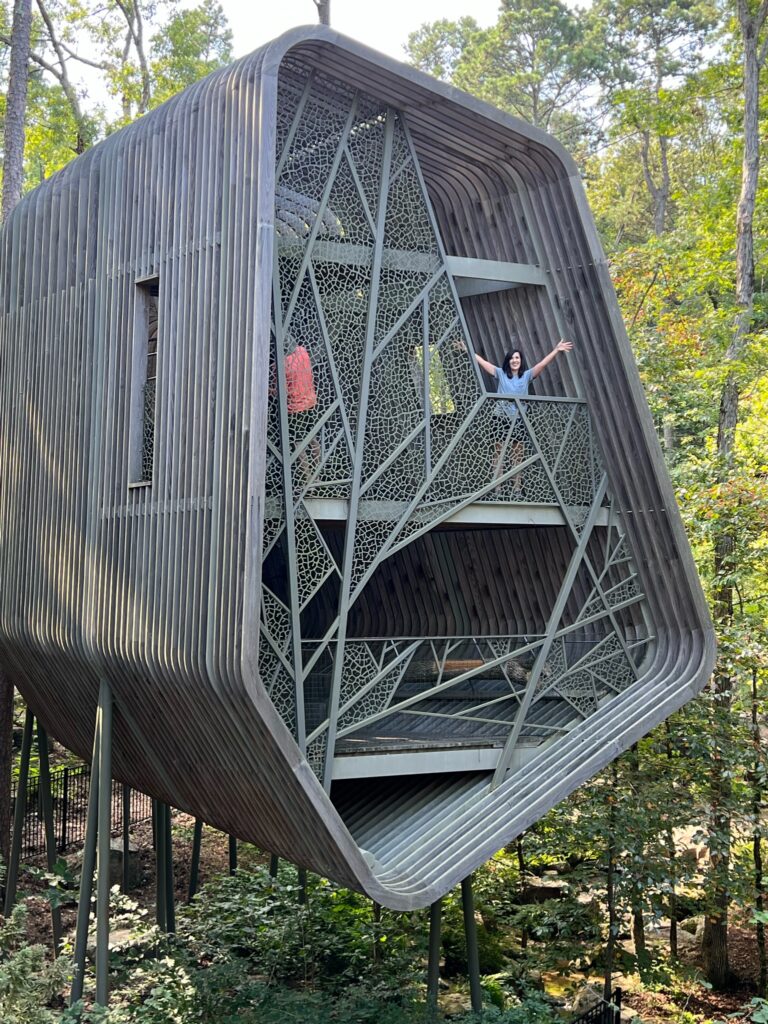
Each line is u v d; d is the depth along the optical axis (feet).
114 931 44.96
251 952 44.21
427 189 38.75
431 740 34.32
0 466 40.88
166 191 32.24
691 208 75.36
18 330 40.19
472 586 43.32
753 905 48.06
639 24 123.24
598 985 47.78
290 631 30.12
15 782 61.72
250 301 28.43
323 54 30.53
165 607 30.83
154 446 31.99
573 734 36.19
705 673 36.83
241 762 30.81
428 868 32.07
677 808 45.39
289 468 30.07
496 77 126.31
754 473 52.90
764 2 57.93
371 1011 35.96
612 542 37.99
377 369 33.30
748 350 56.90
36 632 37.32
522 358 38.81
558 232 36.52
